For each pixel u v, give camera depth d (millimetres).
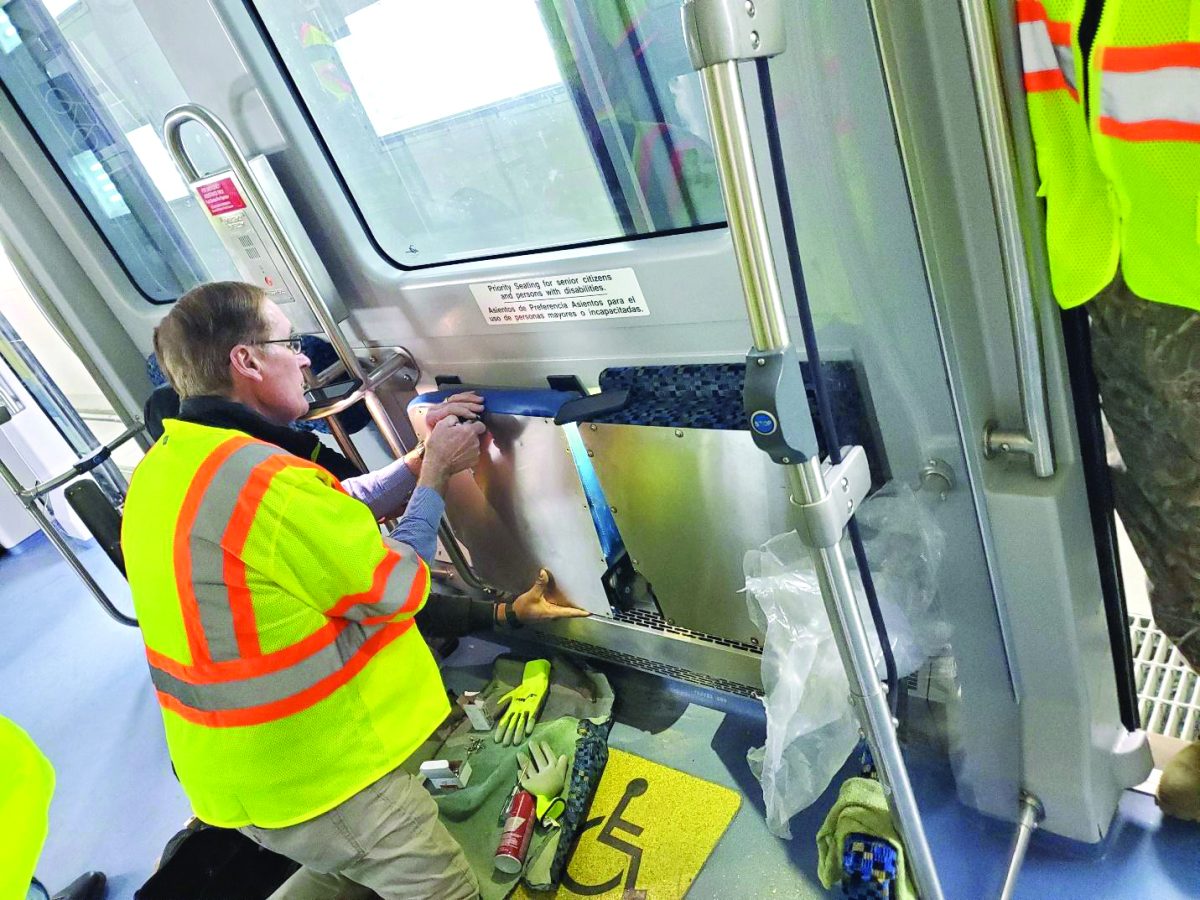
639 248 1438
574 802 1827
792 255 695
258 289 1510
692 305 1431
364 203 1781
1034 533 1152
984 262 1028
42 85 2244
